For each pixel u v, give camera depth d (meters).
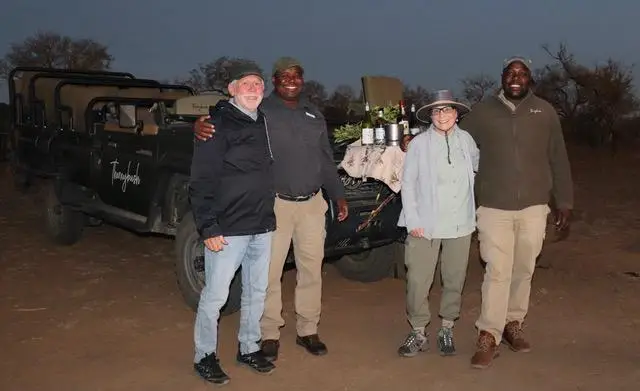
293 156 5.02
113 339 5.77
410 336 5.41
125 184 7.34
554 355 5.39
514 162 5.03
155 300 6.87
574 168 21.62
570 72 30.61
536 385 4.86
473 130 5.19
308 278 5.37
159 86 9.12
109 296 6.98
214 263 4.72
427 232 5.11
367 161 5.52
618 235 10.08
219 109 4.62
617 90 29.66
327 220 5.98
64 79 9.07
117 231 10.12
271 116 4.98
